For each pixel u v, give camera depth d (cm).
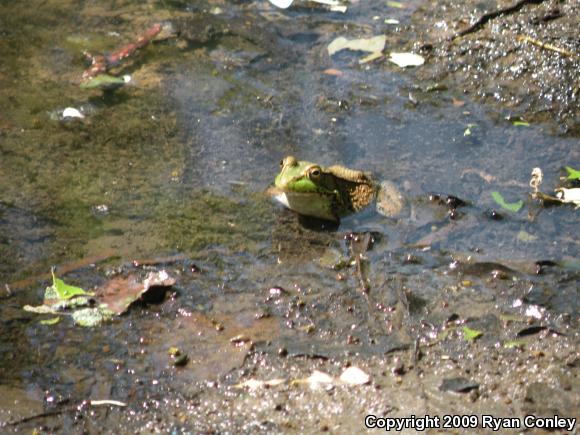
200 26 1255
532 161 988
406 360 699
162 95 1092
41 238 837
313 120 1056
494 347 714
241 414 643
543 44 1153
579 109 1079
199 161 971
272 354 704
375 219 895
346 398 659
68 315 742
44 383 667
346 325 741
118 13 1288
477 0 1255
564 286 793
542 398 658
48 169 941
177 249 834
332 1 1321
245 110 1071
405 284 795
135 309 753
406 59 1173
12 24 1241
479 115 1075
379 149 1004
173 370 685
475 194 927
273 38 1234
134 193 912
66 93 1083
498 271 812
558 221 888
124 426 629
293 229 876
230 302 767
